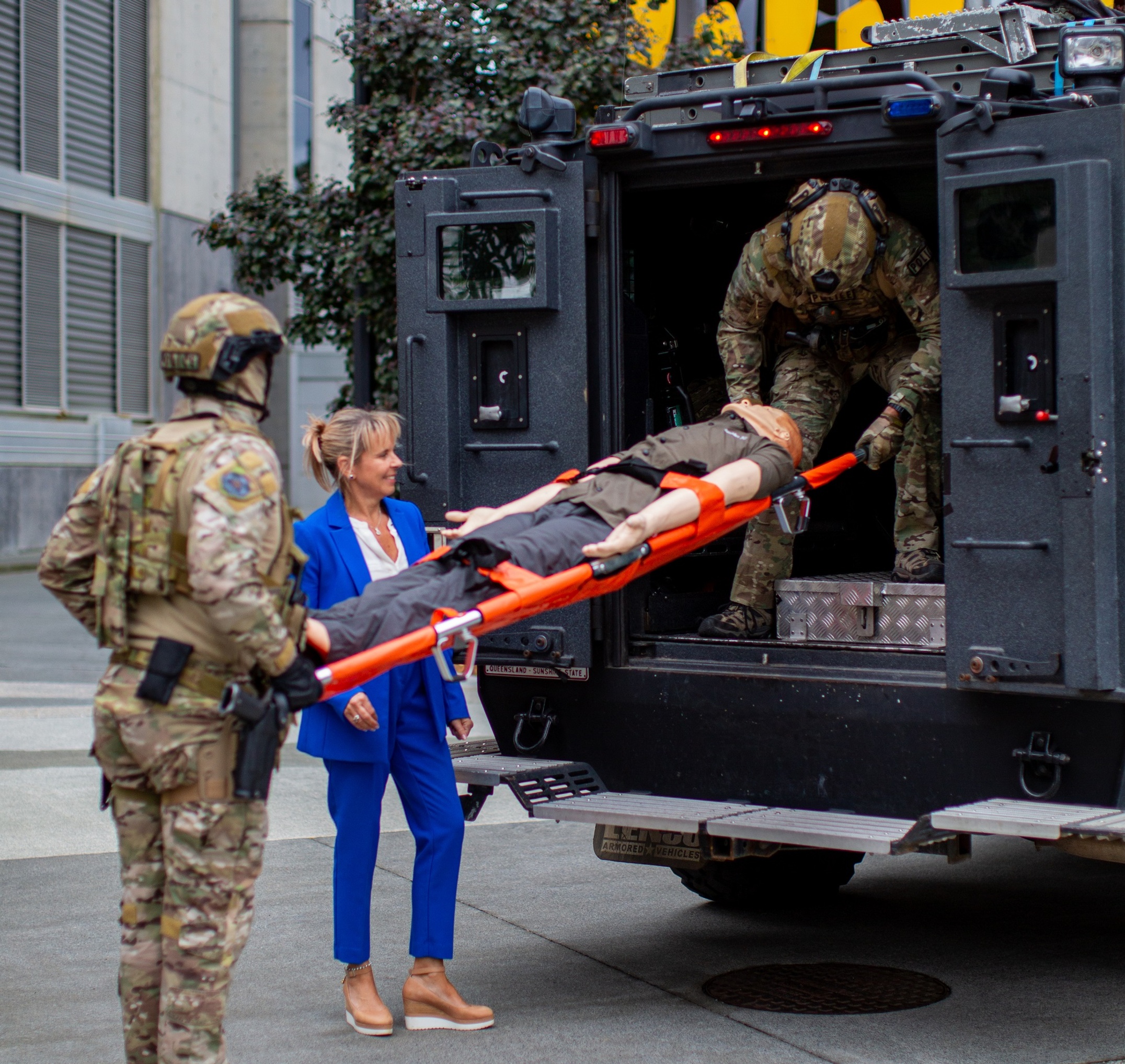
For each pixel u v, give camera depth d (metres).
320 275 11.85
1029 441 3.93
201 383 3.12
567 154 4.79
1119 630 3.91
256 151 27.41
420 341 4.84
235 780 2.97
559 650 4.70
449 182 4.81
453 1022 4.08
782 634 4.83
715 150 4.54
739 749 4.57
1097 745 3.96
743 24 9.59
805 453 5.23
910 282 4.79
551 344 4.75
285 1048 3.94
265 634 2.96
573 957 4.79
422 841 4.14
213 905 3.05
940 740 4.22
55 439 21.73
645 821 4.16
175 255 24.39
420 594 3.70
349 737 4.02
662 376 5.77
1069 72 4.05
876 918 5.34
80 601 3.29
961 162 4.01
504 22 10.66
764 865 5.31
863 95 4.46
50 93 21.44
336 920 4.08
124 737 3.04
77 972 4.59
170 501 3.00
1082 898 5.66
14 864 5.89
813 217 4.77
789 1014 4.21
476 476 4.86
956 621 4.07
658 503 4.04
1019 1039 3.99
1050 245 3.86
